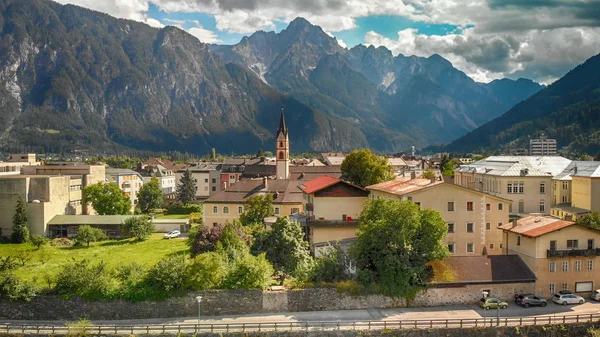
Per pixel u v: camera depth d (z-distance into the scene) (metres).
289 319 60.44
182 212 174.75
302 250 76.31
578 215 107.50
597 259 67.75
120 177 185.88
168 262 64.44
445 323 58.06
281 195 118.19
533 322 58.34
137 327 57.09
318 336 56.34
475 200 79.00
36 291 62.72
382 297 64.56
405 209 67.00
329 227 85.12
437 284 65.06
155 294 62.12
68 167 158.38
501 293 66.31
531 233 67.69
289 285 65.62
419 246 66.50
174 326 56.91
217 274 63.78
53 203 127.69
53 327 57.16
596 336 56.31
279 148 178.12
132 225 120.12
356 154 130.75
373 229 66.50
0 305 61.94
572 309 62.97
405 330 56.88
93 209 148.12
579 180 119.75
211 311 62.44
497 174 115.75
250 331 56.34
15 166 192.25
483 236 79.19
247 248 77.88
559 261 67.06
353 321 59.38
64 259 96.81
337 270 67.94
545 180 113.19
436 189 78.38
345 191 90.06
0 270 64.94
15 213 120.88
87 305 61.88
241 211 120.69
